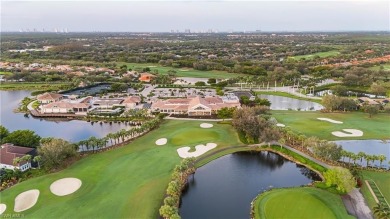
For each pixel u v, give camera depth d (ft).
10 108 622.95
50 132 480.23
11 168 333.83
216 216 264.93
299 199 274.77
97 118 543.80
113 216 255.50
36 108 602.44
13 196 281.74
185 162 322.34
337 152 343.46
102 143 385.50
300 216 252.62
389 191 290.35
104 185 302.25
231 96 637.30
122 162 351.46
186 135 430.20
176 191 279.28
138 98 639.76
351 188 281.54
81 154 375.04
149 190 293.23
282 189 302.45
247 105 582.76
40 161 336.29
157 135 437.99
